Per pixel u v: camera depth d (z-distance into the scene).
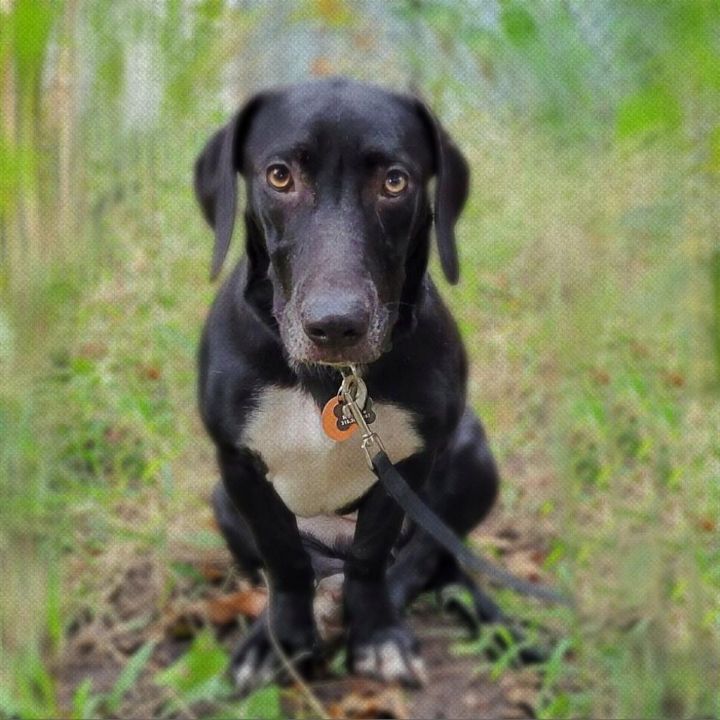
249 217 0.99
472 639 1.15
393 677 1.07
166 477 1.33
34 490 1.12
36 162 0.90
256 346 1.01
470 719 1.03
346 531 1.17
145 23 1.18
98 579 1.18
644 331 0.98
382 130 0.94
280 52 1.76
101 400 1.47
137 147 1.61
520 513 1.39
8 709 0.95
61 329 1.32
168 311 1.67
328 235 0.90
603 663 1.00
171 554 1.25
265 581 1.18
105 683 1.06
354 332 0.87
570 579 1.11
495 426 1.52
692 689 0.92
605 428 1.19
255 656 1.07
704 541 1.05
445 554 1.19
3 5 0.73
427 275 1.05
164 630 1.14
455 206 1.02
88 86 1.11
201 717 1.01
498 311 1.76
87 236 1.41
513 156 1.76
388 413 1.02
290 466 1.05
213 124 1.81
